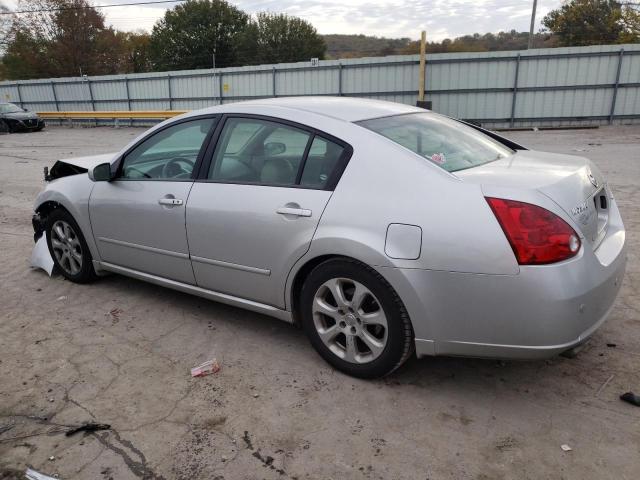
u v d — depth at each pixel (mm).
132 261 4078
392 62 22031
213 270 3525
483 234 2482
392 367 2883
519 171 2838
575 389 2900
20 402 2936
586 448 2443
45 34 52219
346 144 2979
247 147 3389
